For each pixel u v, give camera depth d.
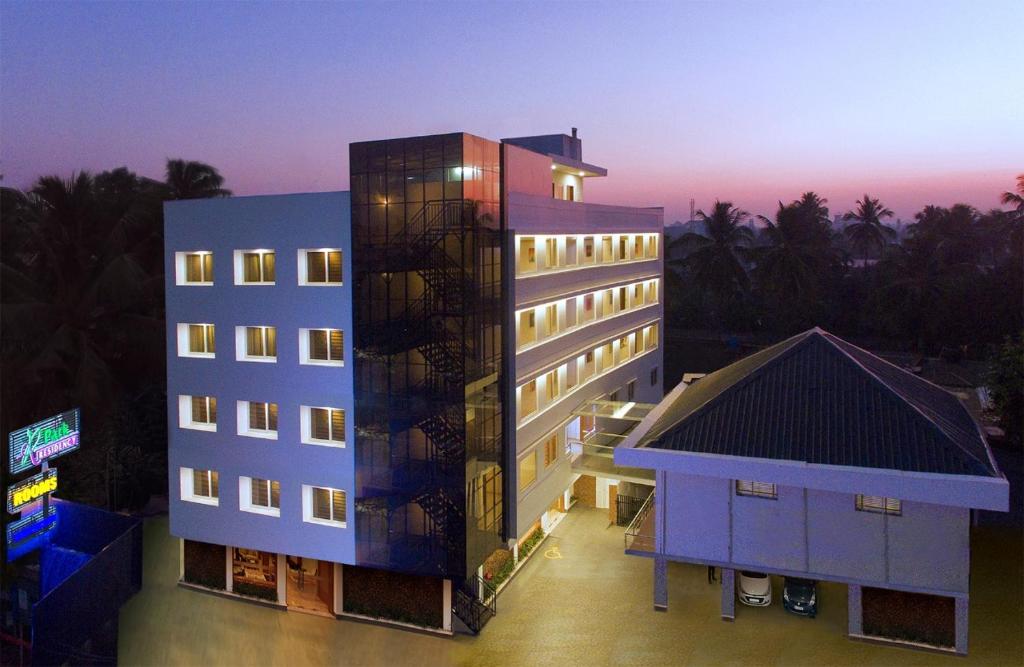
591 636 30.58
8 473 38.47
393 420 30.75
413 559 30.86
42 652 28.59
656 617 31.97
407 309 30.30
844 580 28.14
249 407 33.75
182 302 34.25
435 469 30.30
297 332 32.19
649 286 57.72
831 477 26.09
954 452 26.23
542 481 38.00
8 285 46.97
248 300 32.97
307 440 32.53
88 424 47.06
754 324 95.31
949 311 80.69
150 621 32.94
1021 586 34.25
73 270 51.19
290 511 32.88
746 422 29.48
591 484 46.31
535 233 36.19
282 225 32.16
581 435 44.22
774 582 35.22
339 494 32.47
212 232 33.38
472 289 30.39
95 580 31.58
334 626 32.28
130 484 46.78
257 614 33.53
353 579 32.78
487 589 33.31
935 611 28.33
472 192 30.38
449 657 29.44
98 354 50.12
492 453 32.69
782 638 29.81
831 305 91.56
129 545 33.88
